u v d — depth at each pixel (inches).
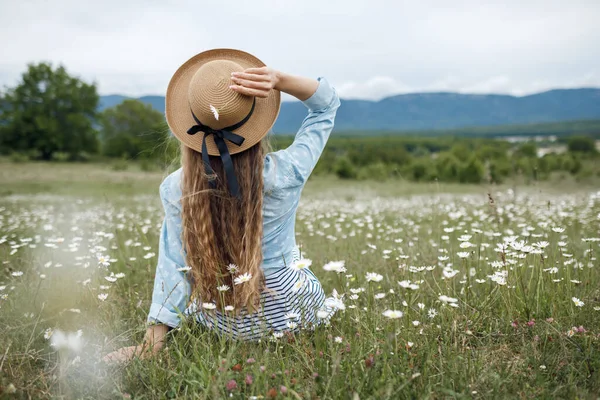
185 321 83.4
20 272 125.3
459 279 128.8
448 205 359.9
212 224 82.2
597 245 161.9
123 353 82.9
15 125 2383.1
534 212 272.2
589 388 71.7
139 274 147.4
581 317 96.3
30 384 71.4
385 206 383.6
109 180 903.7
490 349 86.4
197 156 81.9
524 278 119.8
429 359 75.1
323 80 88.7
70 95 2527.1
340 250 177.9
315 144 88.0
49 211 365.1
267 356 76.1
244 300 85.4
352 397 65.2
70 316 102.0
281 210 86.7
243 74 76.7
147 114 2655.0
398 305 100.0
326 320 91.0
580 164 1051.3
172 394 72.7
